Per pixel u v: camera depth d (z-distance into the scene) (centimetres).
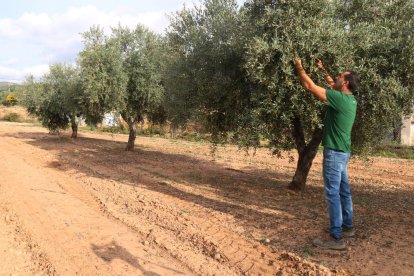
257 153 2036
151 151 2027
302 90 729
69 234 661
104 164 1480
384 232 663
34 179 1127
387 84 752
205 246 607
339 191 625
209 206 842
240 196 952
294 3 735
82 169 1343
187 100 1035
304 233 651
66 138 2762
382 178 1391
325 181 590
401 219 759
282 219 738
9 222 717
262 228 684
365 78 762
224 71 908
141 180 1155
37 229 681
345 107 559
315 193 1012
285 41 719
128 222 732
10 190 962
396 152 2283
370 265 521
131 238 649
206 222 724
